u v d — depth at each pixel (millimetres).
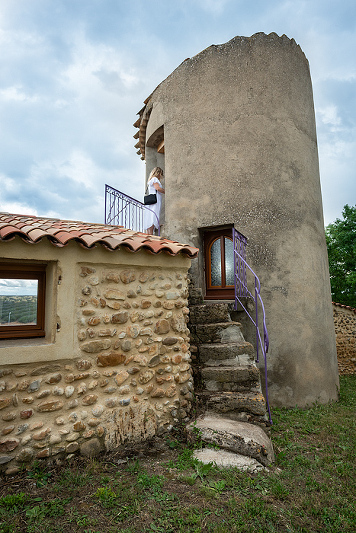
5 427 3004
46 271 3568
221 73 7137
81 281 3549
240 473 3174
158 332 4145
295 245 6824
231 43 7195
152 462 3400
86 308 3551
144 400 3904
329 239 18438
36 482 2936
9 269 3332
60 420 3275
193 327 5305
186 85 7438
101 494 2725
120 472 3166
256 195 6773
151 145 9055
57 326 3334
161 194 8031
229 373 4570
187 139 7293
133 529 2387
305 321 6641
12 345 3191
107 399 3607
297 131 7273
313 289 6887
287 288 6617
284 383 6305
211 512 2607
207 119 7141
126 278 3891
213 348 4926
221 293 7086
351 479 3342
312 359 6578
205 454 3484
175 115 7512
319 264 7168
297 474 3381
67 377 3354
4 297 3355
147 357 3984
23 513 2516
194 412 4277
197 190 7086
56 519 2467
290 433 4613
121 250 3826
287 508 2771
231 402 4230
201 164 7102
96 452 3459
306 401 6371
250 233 6684
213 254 7285
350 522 2615
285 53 7297
